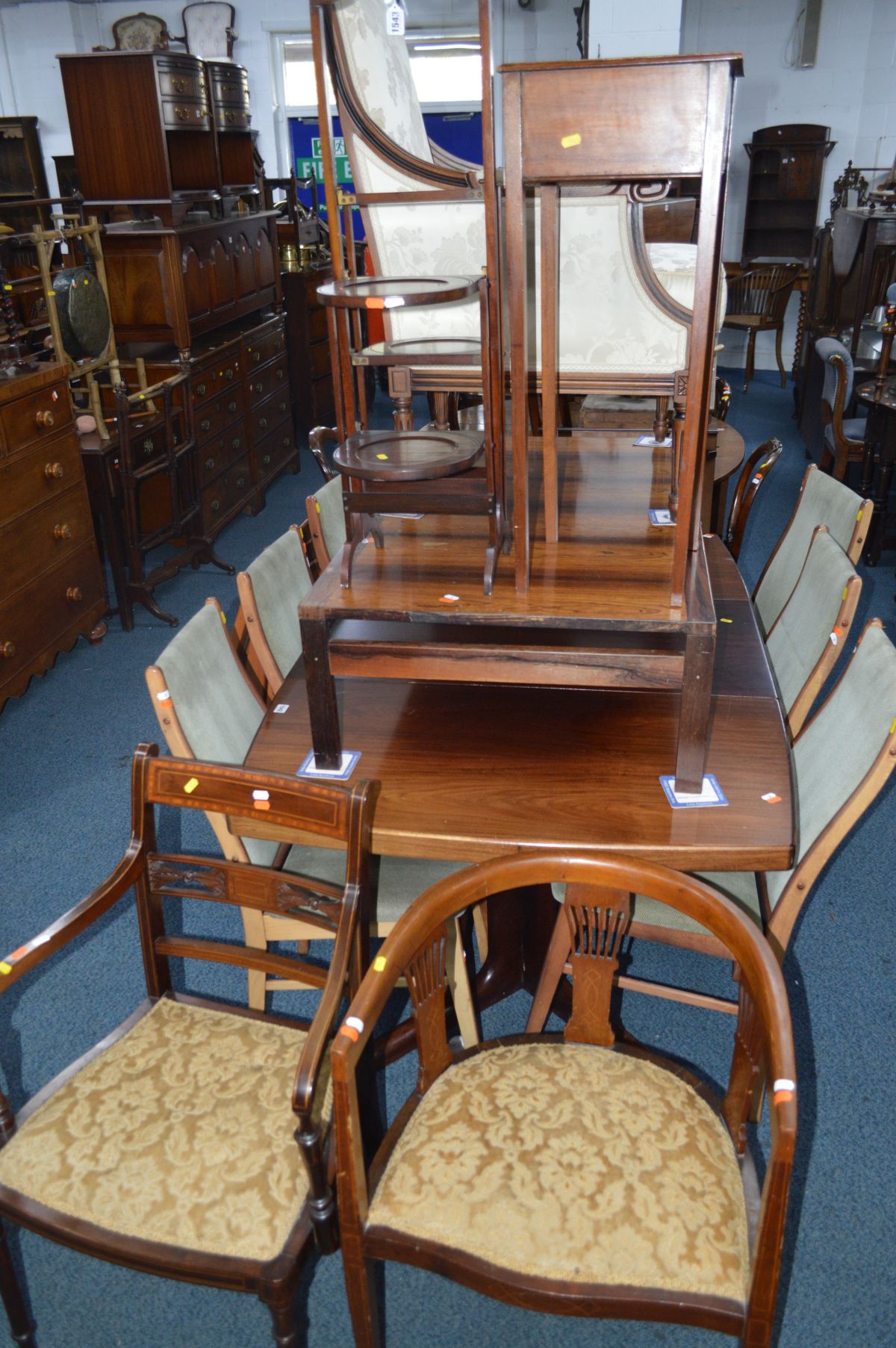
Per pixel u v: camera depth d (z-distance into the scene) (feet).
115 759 9.95
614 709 6.40
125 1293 5.13
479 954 7.08
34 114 25.25
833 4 22.13
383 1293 5.09
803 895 5.17
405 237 6.26
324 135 5.14
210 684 6.13
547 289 5.36
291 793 4.62
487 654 5.01
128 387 13.84
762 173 23.49
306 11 23.68
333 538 9.07
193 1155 4.20
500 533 5.42
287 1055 4.66
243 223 16.06
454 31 23.70
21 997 6.93
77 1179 4.14
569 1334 4.89
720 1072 6.24
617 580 5.17
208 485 15.08
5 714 10.82
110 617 13.33
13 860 8.40
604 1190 3.99
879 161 23.24
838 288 19.15
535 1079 4.50
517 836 5.09
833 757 5.48
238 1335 4.91
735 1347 4.82
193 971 7.23
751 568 13.85
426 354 5.04
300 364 19.95
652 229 10.82
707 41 23.16
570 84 3.98
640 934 5.65
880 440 14.01
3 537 10.09
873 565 14.38
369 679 6.87
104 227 12.33
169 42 23.93
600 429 8.79
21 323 13.88
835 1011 6.70
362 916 4.65
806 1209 5.39
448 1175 4.08
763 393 23.97
